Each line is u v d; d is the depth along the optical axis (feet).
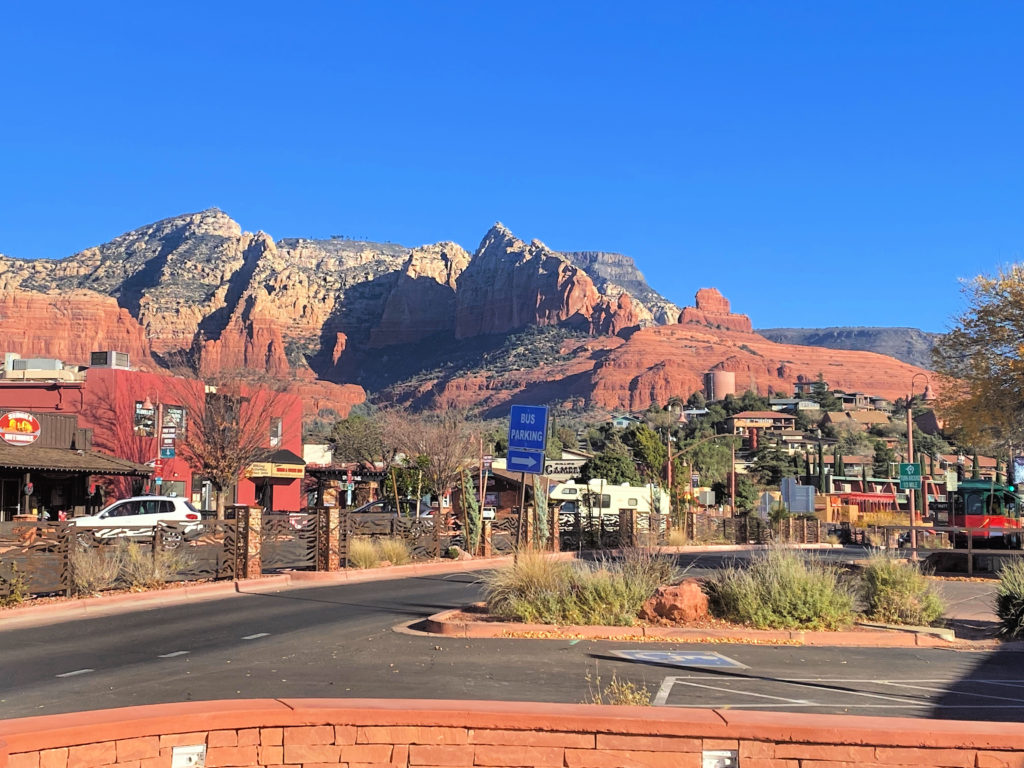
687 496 216.33
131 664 37.70
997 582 82.58
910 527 101.91
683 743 19.33
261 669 36.09
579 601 49.49
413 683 32.91
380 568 86.33
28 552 58.29
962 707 30.58
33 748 18.07
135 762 18.85
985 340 102.68
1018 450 112.47
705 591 51.70
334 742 19.69
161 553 67.46
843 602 49.16
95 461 131.34
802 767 19.10
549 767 19.44
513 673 35.12
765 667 37.47
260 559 74.59
